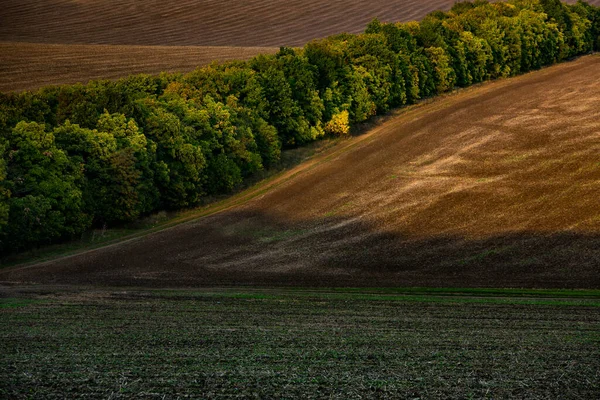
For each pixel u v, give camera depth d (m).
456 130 107.81
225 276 63.53
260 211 84.75
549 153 92.88
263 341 36.91
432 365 32.19
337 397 27.72
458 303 49.28
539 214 75.12
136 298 51.78
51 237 75.81
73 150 78.94
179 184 87.56
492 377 30.39
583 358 33.56
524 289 56.31
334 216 81.00
